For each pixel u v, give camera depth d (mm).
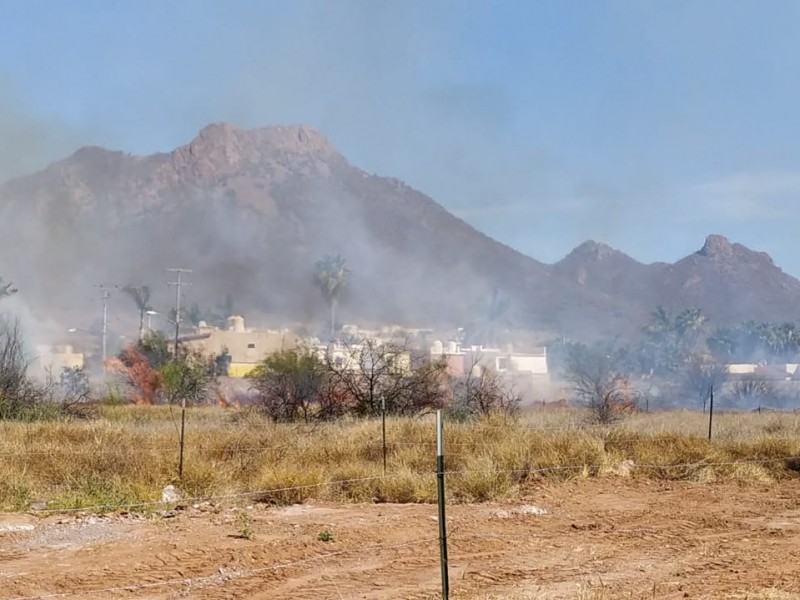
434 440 20844
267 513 14578
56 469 16812
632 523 14266
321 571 11031
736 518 14812
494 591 10188
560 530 13617
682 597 9844
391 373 31938
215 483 16234
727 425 30047
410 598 9922
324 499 16203
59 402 31922
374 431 22172
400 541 12633
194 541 12258
